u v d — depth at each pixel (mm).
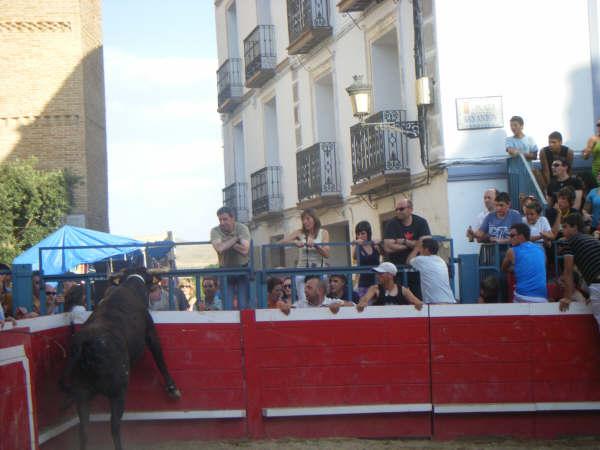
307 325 8469
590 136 12812
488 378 8453
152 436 8477
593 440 8359
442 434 8484
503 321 8484
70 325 8344
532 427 8523
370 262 9594
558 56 12828
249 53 22469
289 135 20578
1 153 23922
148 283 8438
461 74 12703
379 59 15750
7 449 6422
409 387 8430
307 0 17828
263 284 8734
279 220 21734
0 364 6387
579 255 8211
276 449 7992
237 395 8445
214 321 8484
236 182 25047
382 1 15078
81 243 14359
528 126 12727
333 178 17734
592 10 12891
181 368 8453
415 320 8477
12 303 8750
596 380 8477
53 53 24125
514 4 12789
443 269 8766
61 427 7918
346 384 8430
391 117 14320
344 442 8281
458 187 12641
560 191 9750
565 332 8492
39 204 21781
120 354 7320
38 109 24047
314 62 18656
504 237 9836
